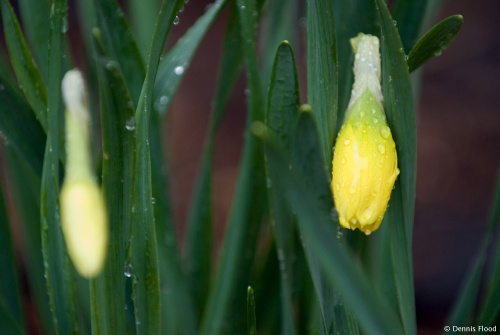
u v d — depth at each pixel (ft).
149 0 1.92
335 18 1.66
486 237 1.78
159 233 1.79
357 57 1.56
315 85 1.54
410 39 1.68
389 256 1.85
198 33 1.65
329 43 1.52
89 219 1.29
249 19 1.67
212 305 1.87
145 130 1.51
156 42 1.49
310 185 1.43
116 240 1.48
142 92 1.51
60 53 1.52
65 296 1.58
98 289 1.49
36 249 1.93
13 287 1.77
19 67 1.62
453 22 1.49
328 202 1.44
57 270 1.58
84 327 1.89
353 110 1.52
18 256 2.95
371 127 1.51
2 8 1.60
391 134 1.52
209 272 1.95
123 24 1.65
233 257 1.85
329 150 1.53
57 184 1.55
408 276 1.56
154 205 1.78
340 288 1.38
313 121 1.40
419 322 2.90
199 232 1.94
